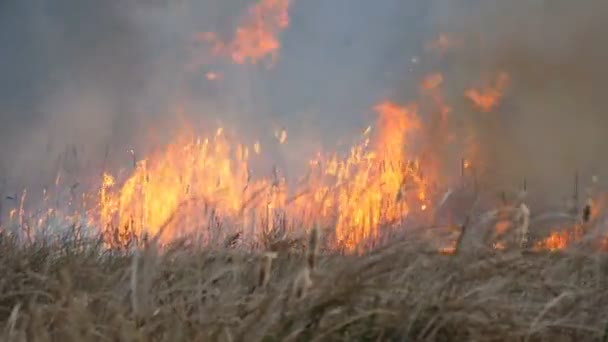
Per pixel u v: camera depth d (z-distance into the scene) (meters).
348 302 10.31
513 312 10.90
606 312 11.59
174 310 10.59
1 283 12.31
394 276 11.30
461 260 11.62
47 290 12.16
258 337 9.87
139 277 11.52
